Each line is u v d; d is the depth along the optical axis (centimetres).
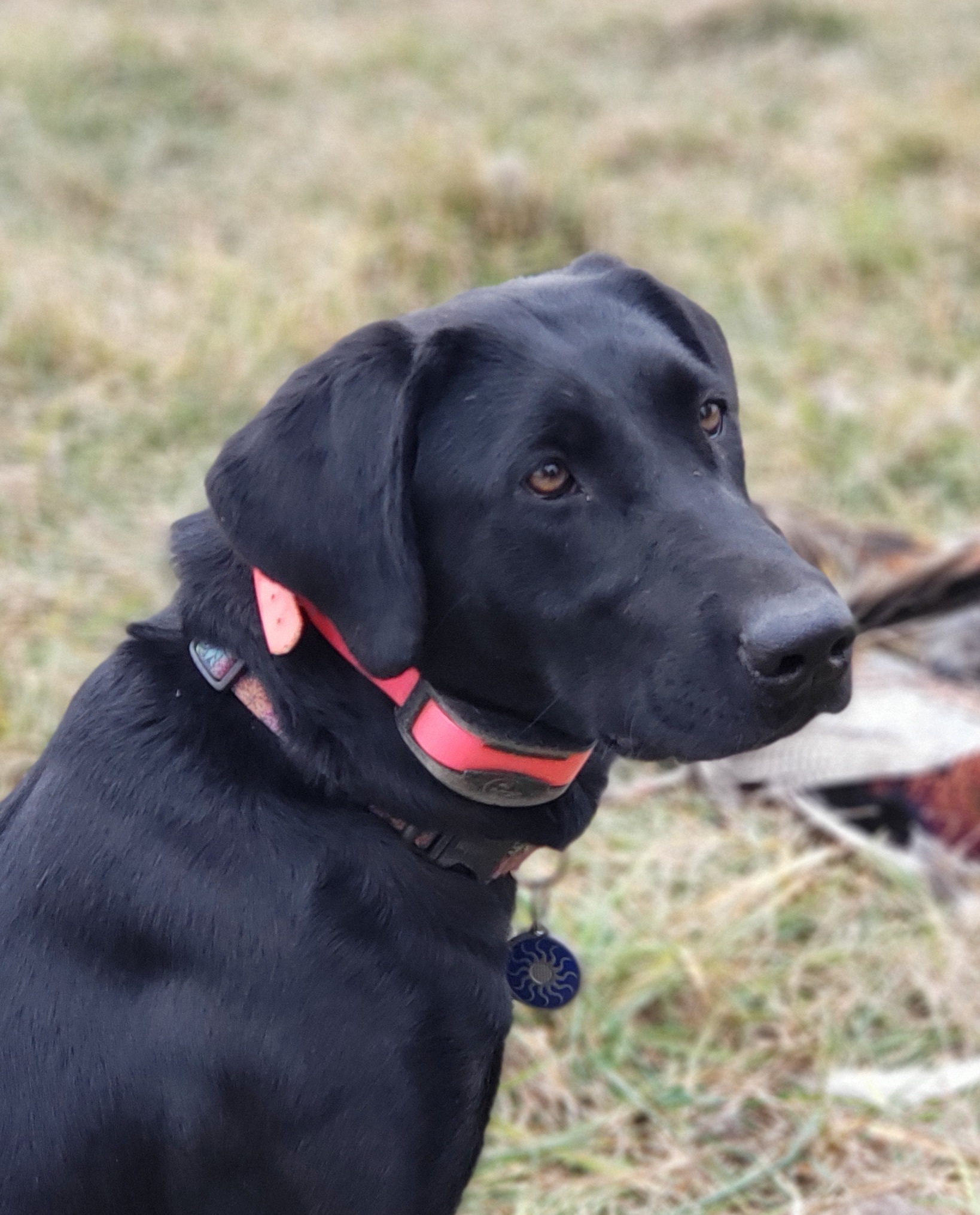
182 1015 178
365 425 179
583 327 196
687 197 672
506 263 575
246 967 177
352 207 629
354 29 923
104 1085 180
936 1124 265
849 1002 291
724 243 620
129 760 187
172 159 711
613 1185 255
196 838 182
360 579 176
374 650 175
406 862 187
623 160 724
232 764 185
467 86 815
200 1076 178
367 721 187
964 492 455
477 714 197
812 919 313
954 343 539
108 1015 180
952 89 762
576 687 191
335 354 184
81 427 468
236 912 179
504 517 186
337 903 180
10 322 499
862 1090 271
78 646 379
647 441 188
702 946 302
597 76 848
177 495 443
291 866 180
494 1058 196
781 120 773
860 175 682
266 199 655
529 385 186
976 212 614
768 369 523
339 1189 181
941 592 353
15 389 483
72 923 183
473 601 190
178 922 179
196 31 844
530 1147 262
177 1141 180
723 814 346
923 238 606
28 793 195
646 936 305
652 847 327
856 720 341
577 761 200
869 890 319
